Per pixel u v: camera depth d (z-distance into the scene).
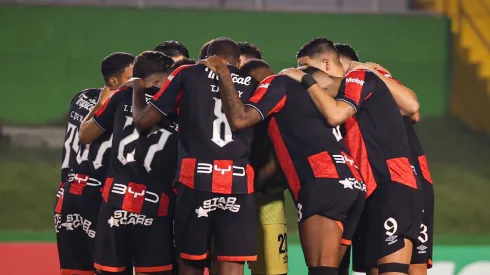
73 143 18.95
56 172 50.28
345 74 17.69
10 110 52.34
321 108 15.79
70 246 18.59
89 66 53.56
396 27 56.19
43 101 52.84
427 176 17.81
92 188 18.25
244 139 15.81
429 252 17.80
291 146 15.90
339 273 18.02
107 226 16.83
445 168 54.06
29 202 47.78
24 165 50.47
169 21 54.44
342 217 15.62
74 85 53.31
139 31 54.19
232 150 15.64
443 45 56.69
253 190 15.95
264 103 15.62
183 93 15.88
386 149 16.67
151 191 16.75
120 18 54.03
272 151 16.80
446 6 57.16
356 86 16.23
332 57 16.95
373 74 16.83
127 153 16.75
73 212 18.42
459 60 56.75
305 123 15.86
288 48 55.28
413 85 56.31
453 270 26.08
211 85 15.84
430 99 56.50
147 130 16.81
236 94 15.59
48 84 53.03
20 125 52.19
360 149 16.64
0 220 46.16
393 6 57.59
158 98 15.98
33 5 53.38
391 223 16.36
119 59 18.66
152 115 16.00
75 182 18.36
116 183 16.81
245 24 55.03
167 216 16.94
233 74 16.36
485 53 56.84
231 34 54.88
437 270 25.86
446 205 50.56
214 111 15.71
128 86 17.16
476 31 57.00
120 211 16.67
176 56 19.12
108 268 16.91
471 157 54.97
